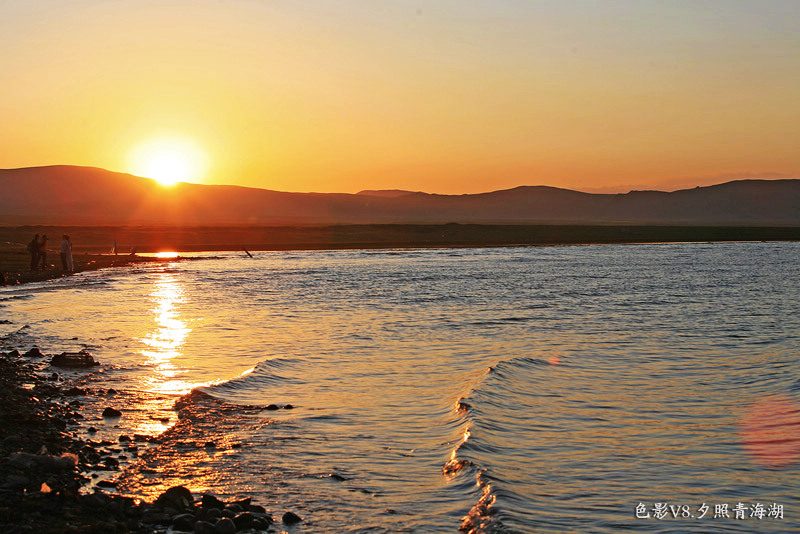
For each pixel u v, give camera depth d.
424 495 7.97
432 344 18.22
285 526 7.12
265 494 7.99
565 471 8.84
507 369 14.68
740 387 13.66
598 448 9.80
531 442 9.99
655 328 21.53
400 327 21.22
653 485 8.44
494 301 28.52
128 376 14.08
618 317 23.95
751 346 18.45
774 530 7.25
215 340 18.59
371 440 9.98
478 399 11.99
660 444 10.02
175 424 10.70
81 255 60.47
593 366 15.62
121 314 23.97
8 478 7.79
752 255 65.25
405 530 7.03
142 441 9.84
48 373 14.23
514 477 8.51
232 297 29.70
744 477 8.73
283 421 10.90
